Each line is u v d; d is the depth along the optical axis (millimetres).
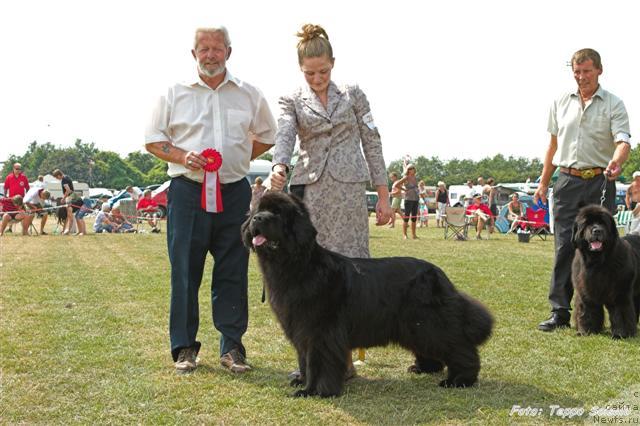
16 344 5938
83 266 12336
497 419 4039
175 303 5254
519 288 9594
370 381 4973
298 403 4332
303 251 4395
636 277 6664
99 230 23781
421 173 109312
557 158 7223
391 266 4758
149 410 4207
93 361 5379
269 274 4543
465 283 10070
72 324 6891
